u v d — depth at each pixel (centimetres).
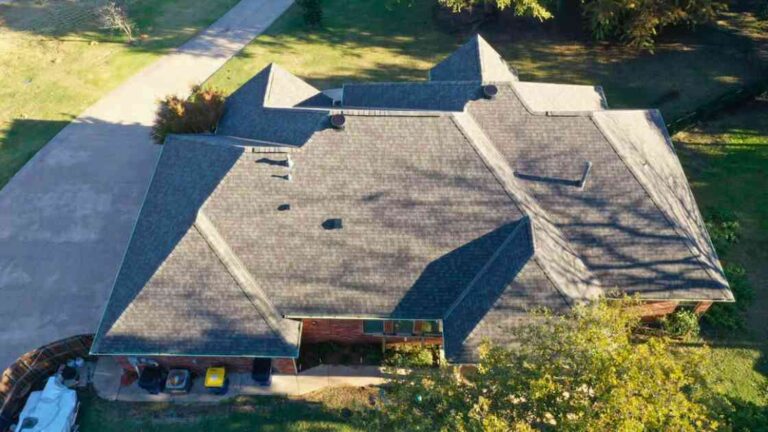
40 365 2377
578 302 2159
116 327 2175
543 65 4181
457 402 1778
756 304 2675
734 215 3039
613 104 3803
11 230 3086
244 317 2209
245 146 2380
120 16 4428
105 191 3303
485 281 2234
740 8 4547
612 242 2398
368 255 2292
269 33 4641
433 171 2319
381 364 2495
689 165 3344
